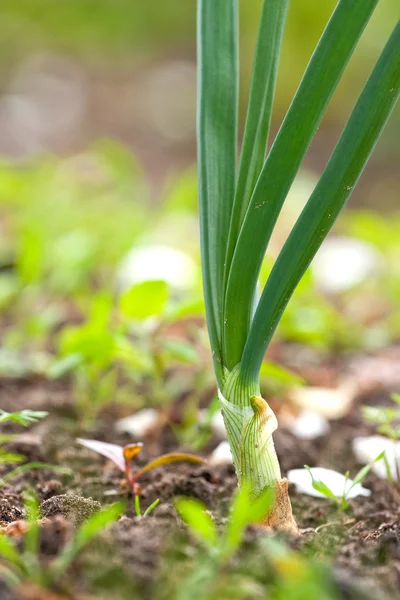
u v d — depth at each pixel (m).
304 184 1.56
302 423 0.70
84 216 1.34
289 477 0.57
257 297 0.51
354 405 0.77
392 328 1.03
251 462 0.49
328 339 0.95
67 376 0.82
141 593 0.43
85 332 0.68
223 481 0.60
